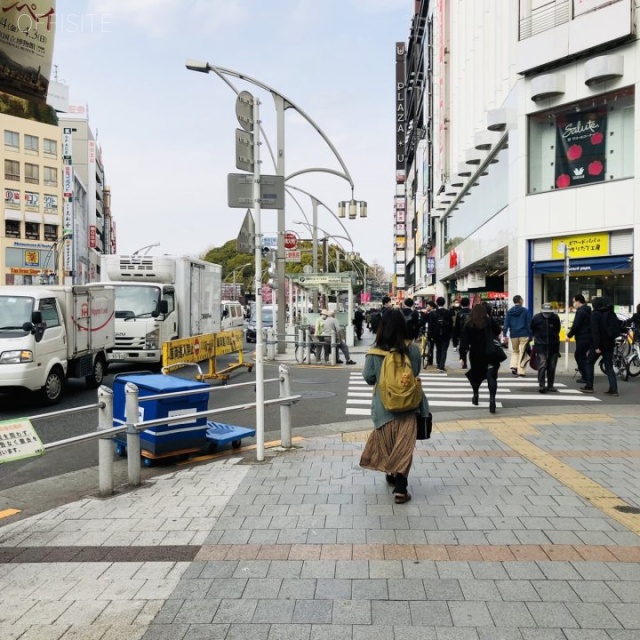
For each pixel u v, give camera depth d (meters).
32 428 5.03
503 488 5.95
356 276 27.72
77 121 90.44
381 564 4.23
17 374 10.99
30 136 65.94
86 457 7.90
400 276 103.25
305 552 4.46
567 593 3.78
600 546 4.52
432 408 11.02
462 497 5.69
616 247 19.50
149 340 17.12
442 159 43.00
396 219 103.62
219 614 3.57
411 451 5.48
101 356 14.88
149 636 3.35
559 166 20.97
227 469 6.78
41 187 66.88
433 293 53.81
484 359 10.42
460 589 3.84
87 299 13.78
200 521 5.14
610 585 3.88
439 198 43.00
